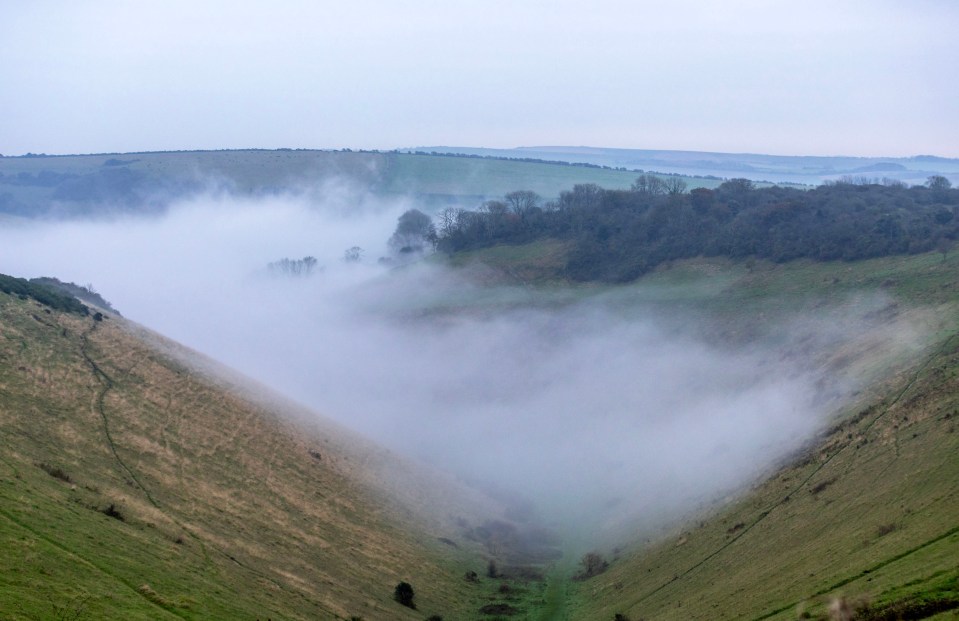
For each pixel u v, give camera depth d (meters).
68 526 41.16
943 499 40.03
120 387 70.00
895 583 33.03
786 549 48.09
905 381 65.12
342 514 69.44
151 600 36.97
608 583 63.62
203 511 56.28
